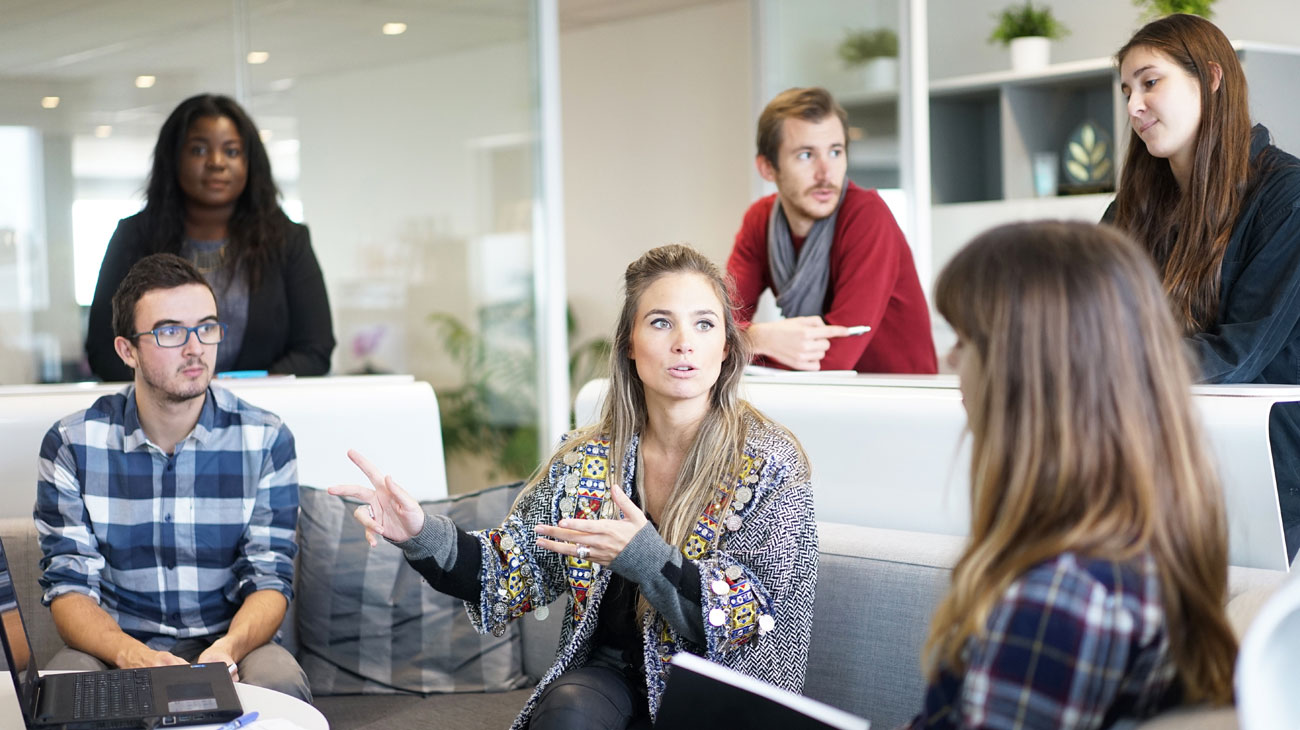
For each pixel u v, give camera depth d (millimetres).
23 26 3656
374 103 4227
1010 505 956
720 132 6328
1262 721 798
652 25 6598
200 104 3441
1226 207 1835
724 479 1732
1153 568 909
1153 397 949
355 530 2418
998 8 4648
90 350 3545
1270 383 1878
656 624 1712
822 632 1854
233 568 2209
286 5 4051
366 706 2303
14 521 2312
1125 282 957
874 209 2695
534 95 4562
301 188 4090
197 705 1508
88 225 3771
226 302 3430
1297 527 1727
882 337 2805
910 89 4660
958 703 961
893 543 1857
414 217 4316
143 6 3816
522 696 2354
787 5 5039
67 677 1626
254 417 2229
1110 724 928
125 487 2164
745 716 1260
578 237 7141
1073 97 4434
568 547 1603
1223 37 1851
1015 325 963
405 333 4305
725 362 1808
